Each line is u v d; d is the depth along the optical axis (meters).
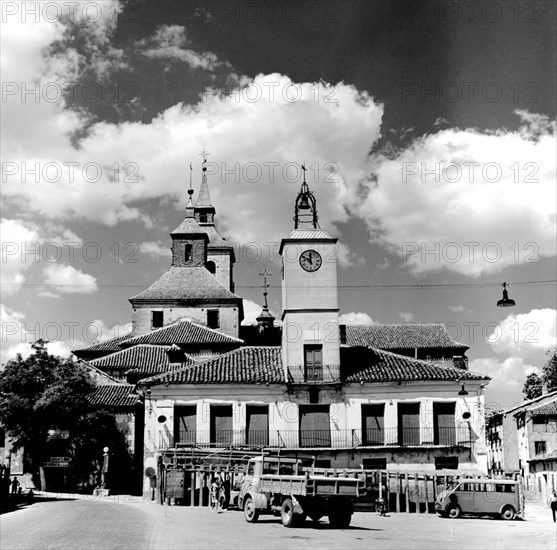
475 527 30.84
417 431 47.53
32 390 57.09
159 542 20.92
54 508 34.22
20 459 59.19
